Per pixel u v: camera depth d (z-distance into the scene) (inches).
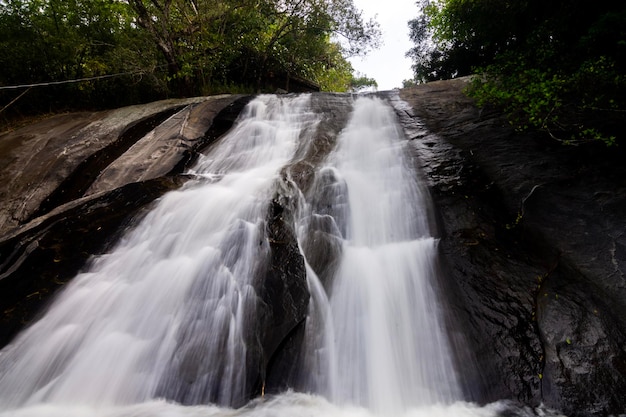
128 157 242.2
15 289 140.9
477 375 111.9
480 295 130.4
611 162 169.2
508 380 107.7
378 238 170.9
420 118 272.4
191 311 131.0
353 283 144.9
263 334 118.5
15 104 317.4
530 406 102.1
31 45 308.8
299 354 119.7
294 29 611.2
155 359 118.2
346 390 115.3
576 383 103.3
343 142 257.0
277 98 335.6
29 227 172.6
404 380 117.6
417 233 168.7
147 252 159.3
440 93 305.9
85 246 160.2
